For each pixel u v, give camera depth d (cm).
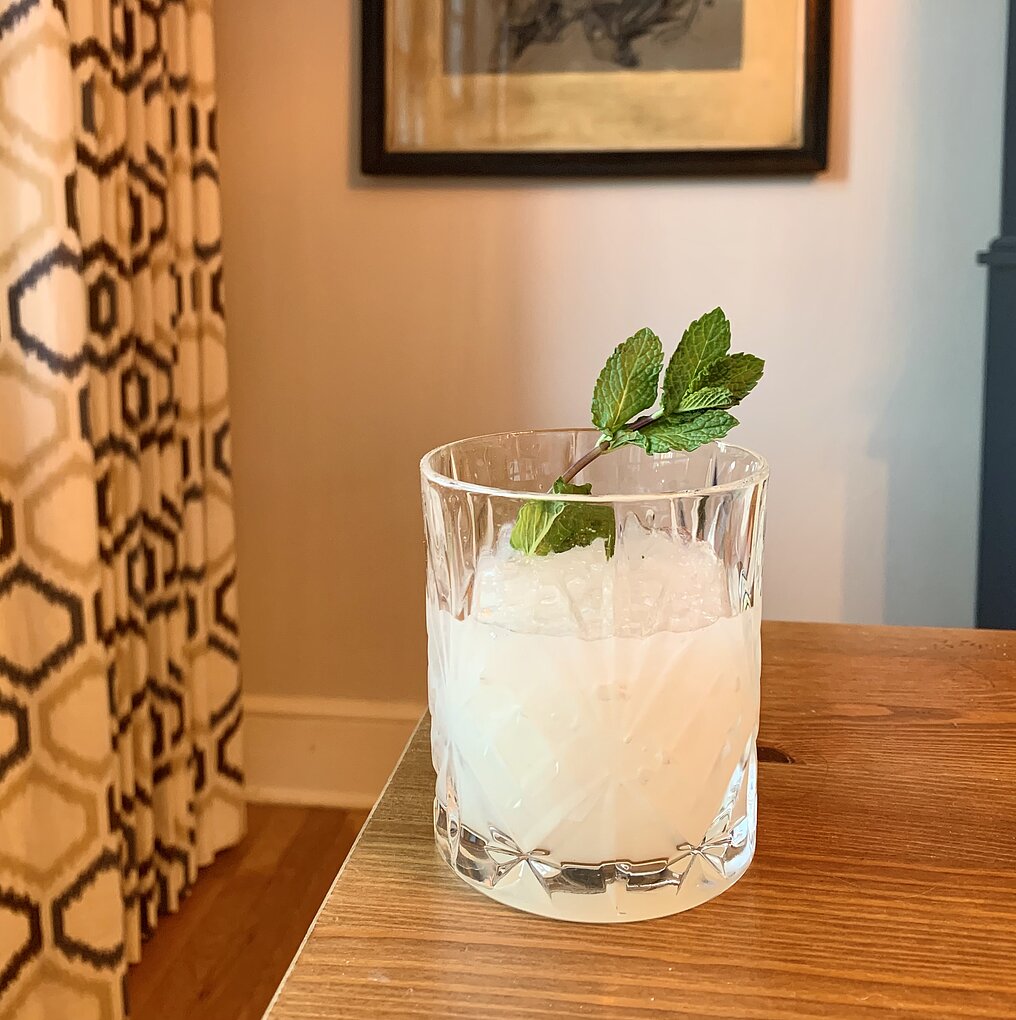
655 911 45
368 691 165
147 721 128
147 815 129
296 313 155
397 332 154
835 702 68
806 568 154
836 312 146
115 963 111
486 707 46
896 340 146
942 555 150
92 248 108
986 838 52
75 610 104
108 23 110
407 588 161
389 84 146
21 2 95
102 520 112
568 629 44
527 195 148
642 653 44
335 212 152
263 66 150
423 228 150
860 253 144
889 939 44
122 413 119
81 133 105
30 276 99
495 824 46
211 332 138
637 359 49
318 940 44
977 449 147
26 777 106
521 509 45
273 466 159
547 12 142
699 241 146
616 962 42
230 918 138
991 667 74
